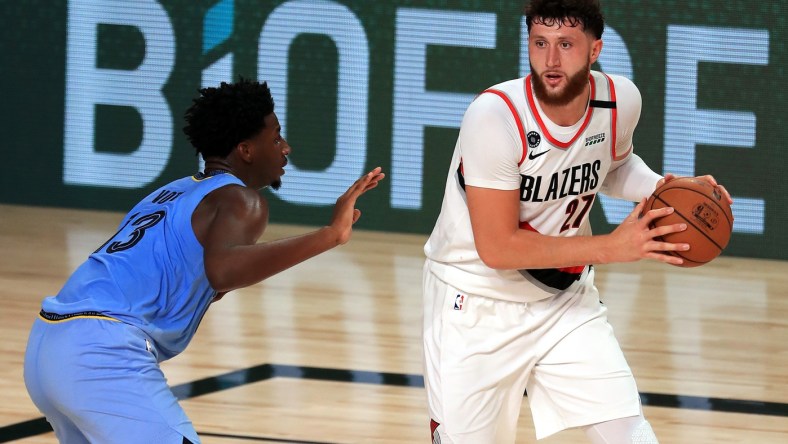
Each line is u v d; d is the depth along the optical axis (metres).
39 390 6.13
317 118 22.98
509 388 7.09
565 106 6.31
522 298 6.93
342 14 22.70
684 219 6.36
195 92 23.22
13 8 23.70
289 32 22.89
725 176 22.00
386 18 22.59
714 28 21.69
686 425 10.42
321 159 23.09
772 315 16.34
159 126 23.42
